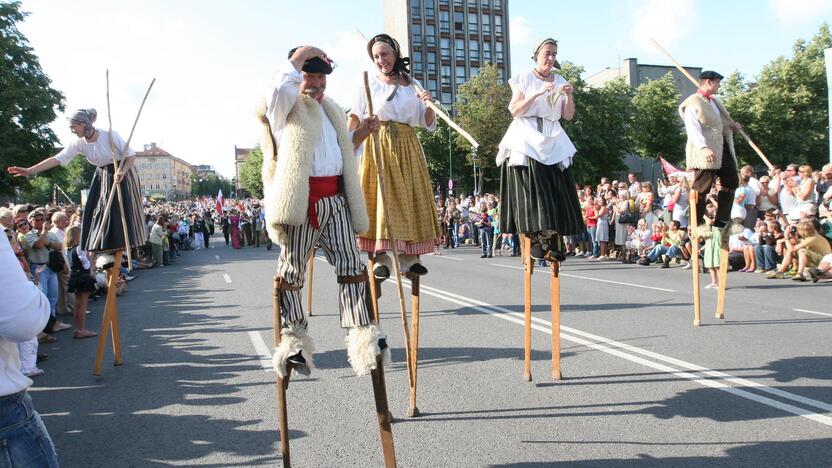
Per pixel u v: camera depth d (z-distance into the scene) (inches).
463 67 2650.1
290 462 133.3
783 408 165.2
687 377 197.2
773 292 382.9
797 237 446.3
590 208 689.0
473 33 2657.5
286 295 123.6
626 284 444.1
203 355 263.6
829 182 486.0
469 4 2650.1
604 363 219.0
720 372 201.9
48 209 551.2
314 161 123.3
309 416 176.6
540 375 207.5
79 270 338.6
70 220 505.0
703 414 163.5
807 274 427.2
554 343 200.7
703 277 476.4
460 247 967.6
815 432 148.3
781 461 133.3
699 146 244.1
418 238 171.6
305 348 122.0
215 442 160.4
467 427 161.5
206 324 341.4
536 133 175.9
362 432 161.6
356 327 122.0
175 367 244.8
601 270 555.8
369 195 169.9
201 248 1358.3
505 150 184.4
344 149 128.1
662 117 2021.4
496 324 302.0
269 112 119.6
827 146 1953.7
